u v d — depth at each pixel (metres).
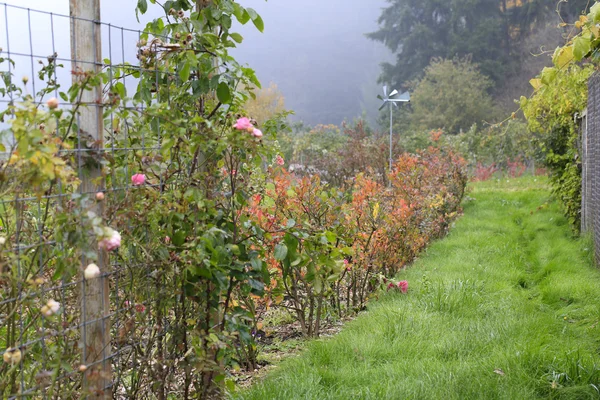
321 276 3.38
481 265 6.59
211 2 3.08
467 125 35.03
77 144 2.45
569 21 36.16
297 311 4.78
